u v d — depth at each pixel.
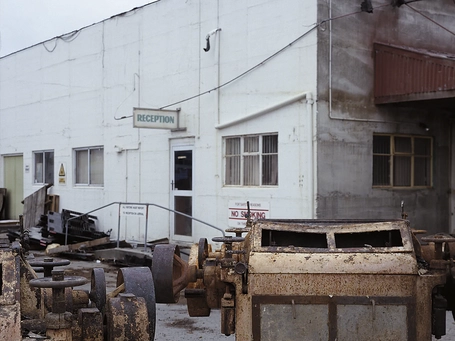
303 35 11.48
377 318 4.73
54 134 18.67
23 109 20.22
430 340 4.74
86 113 17.28
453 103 11.96
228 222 12.92
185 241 14.02
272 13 12.06
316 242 5.73
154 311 5.42
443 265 5.09
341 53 11.62
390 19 12.50
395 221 5.24
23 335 4.43
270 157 12.22
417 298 4.76
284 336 4.79
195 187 13.77
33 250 15.92
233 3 12.86
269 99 12.12
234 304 5.02
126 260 12.89
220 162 13.16
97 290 5.48
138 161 15.45
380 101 12.05
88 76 17.17
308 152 11.30
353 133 11.79
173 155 14.45
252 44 12.46
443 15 13.66
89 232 15.38
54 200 18.31
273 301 4.81
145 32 15.20
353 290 4.77
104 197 16.56
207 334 7.71
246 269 4.87
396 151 12.72
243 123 12.63
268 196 12.09
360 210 11.87
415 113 12.90
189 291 6.19
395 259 4.83
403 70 11.67
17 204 20.89
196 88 13.73
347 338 4.74
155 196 14.92
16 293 4.43
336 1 11.56
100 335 4.61
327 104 11.39
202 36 13.59
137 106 15.44
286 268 4.84
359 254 4.88
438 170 13.42
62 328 4.31
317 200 11.20
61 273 4.38
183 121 14.07
